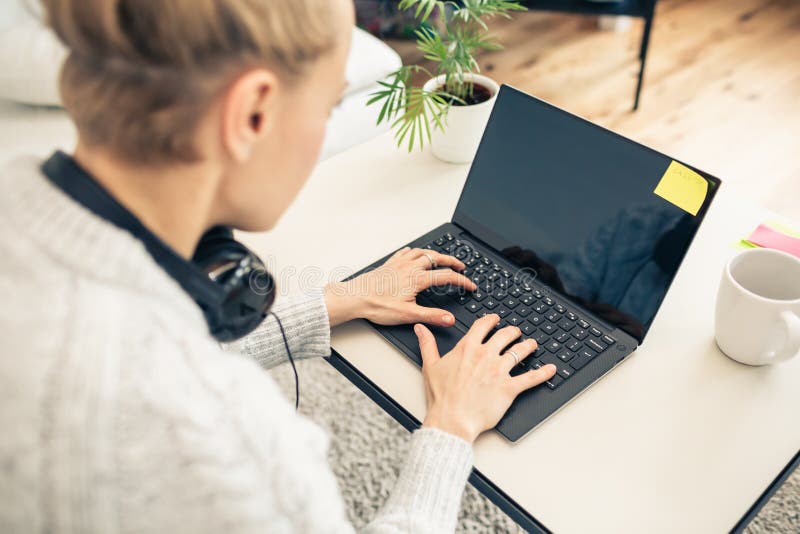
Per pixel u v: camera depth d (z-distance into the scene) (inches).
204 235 24.1
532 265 37.0
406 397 31.9
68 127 59.0
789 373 32.3
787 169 86.5
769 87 100.6
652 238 33.1
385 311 34.7
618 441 29.6
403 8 44.5
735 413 30.6
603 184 35.0
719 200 43.0
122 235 16.7
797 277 31.4
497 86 45.9
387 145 48.8
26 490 15.3
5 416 14.9
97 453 15.2
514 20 118.0
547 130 37.3
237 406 17.5
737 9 118.6
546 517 27.1
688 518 26.9
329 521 19.9
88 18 15.4
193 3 15.2
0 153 56.0
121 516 16.0
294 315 34.0
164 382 16.0
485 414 29.5
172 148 16.9
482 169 39.7
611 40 112.1
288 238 41.1
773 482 28.0
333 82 19.2
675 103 98.2
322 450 20.6
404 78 43.0
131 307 16.3
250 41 16.1
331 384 62.4
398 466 55.9
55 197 16.5
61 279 15.8
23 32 56.5
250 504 17.5
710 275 37.8
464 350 31.8
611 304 34.1
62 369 15.0
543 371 31.3
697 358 33.1
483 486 28.4
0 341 15.1
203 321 19.3
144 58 15.7
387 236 41.1
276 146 19.0
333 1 17.8
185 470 16.2
